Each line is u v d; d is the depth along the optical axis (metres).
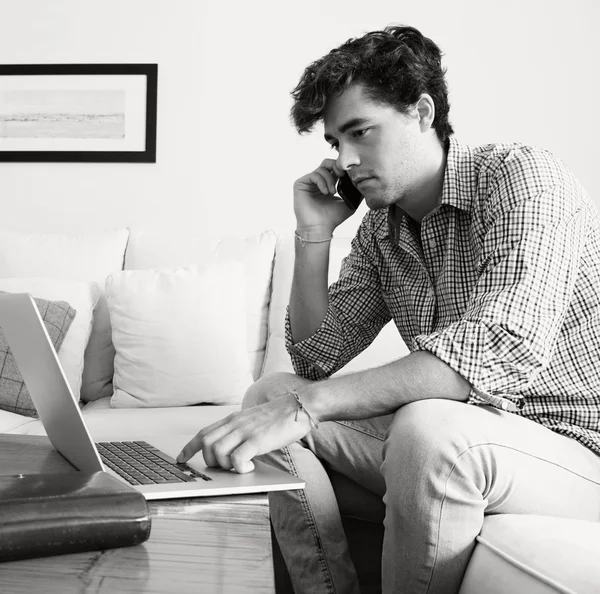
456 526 0.92
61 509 0.52
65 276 2.43
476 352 1.02
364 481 1.25
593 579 0.72
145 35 2.94
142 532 0.54
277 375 1.30
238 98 2.92
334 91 1.21
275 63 2.92
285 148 2.92
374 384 1.01
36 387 0.83
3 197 2.96
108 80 2.94
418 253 1.32
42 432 1.77
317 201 1.45
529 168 1.13
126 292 2.22
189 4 2.93
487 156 1.22
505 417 1.02
